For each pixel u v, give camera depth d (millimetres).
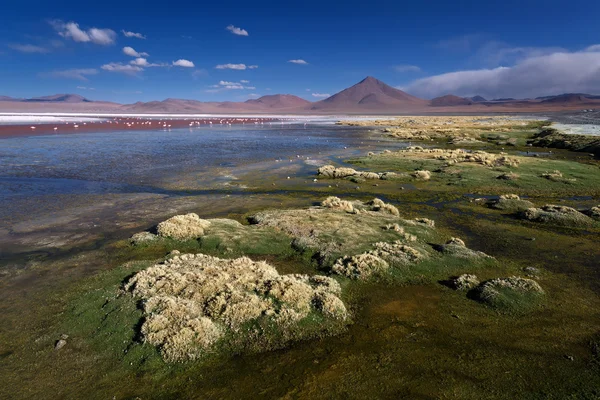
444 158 63656
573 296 19703
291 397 12516
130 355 14672
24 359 14688
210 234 27844
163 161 64750
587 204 39125
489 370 13805
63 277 21797
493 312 18031
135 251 25812
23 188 44562
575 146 76062
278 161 66062
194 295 18375
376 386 12969
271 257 25078
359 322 17250
